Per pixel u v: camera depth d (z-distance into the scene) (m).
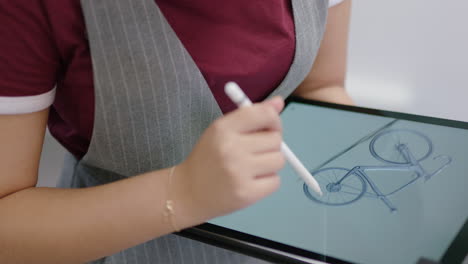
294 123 0.69
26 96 0.52
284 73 0.66
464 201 0.54
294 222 0.54
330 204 0.56
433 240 0.50
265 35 0.61
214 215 0.48
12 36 0.49
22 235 0.53
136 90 0.55
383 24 1.07
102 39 0.53
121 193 0.51
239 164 0.44
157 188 0.50
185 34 0.57
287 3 0.62
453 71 1.03
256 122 0.44
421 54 1.04
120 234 0.51
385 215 0.54
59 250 0.53
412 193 0.56
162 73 0.54
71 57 0.55
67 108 0.61
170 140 0.59
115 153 0.59
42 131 0.56
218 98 0.61
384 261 0.49
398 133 0.65
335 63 0.83
